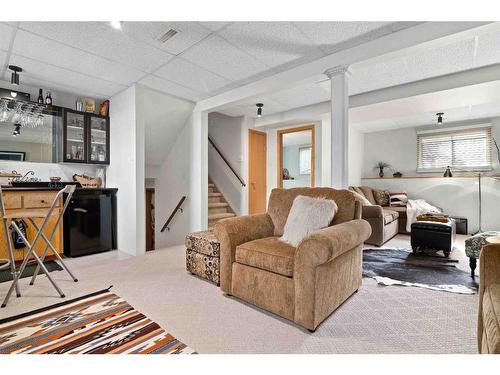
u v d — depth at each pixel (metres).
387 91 3.66
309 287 1.67
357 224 2.08
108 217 3.76
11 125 3.43
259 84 3.38
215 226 2.30
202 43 2.52
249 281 2.02
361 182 6.48
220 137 5.91
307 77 2.91
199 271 2.64
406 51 2.33
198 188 4.25
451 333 1.66
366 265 3.10
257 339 1.60
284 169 8.66
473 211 5.10
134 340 1.58
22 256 3.03
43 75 3.23
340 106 2.68
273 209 2.65
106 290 2.32
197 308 1.99
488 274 1.22
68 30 2.28
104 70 3.10
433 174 5.70
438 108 3.98
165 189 4.93
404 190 5.87
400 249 3.86
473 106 4.43
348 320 1.83
